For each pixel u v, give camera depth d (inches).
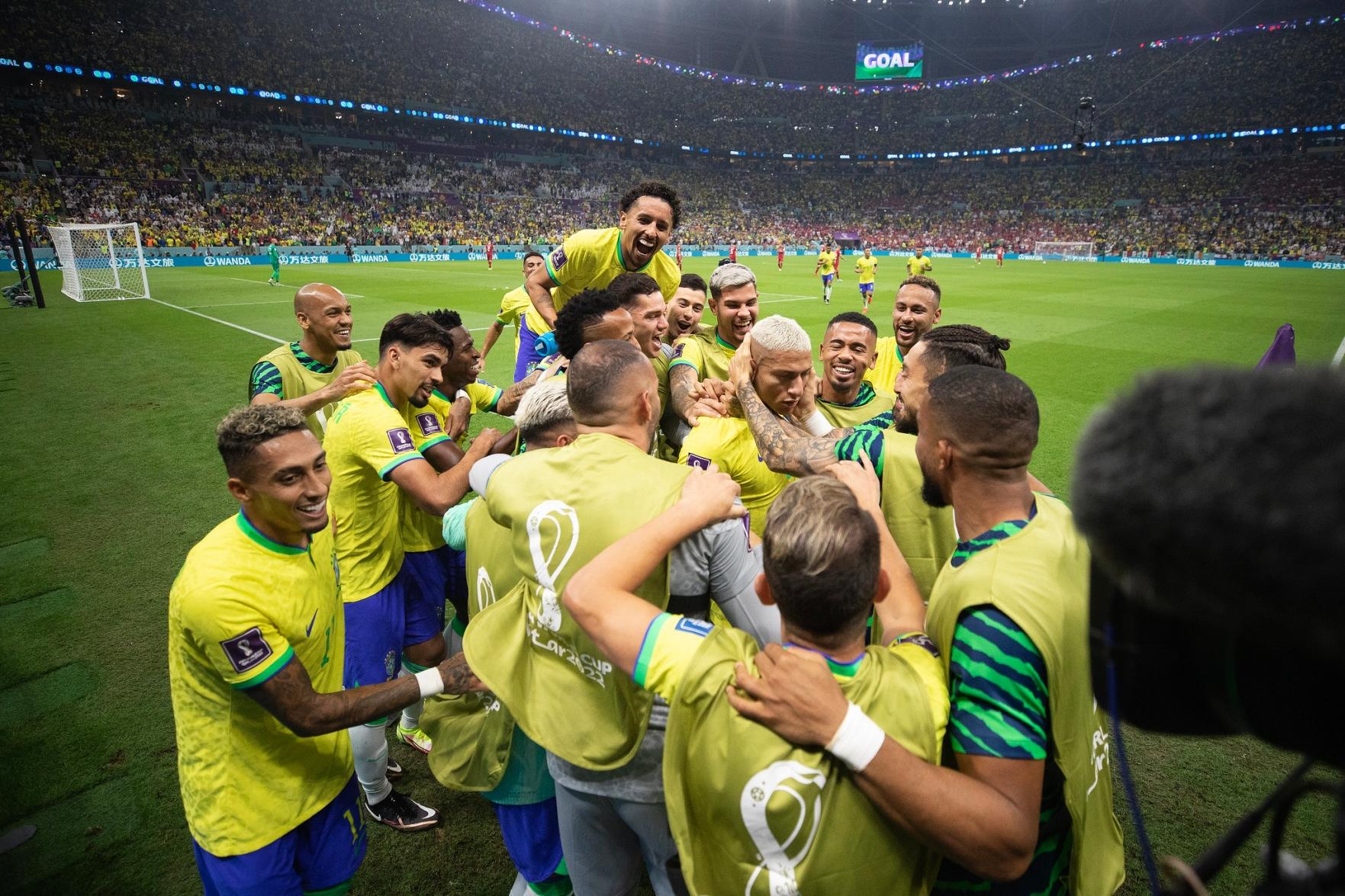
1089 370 429.1
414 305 748.6
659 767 66.6
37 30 1381.6
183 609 69.2
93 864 103.6
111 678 146.7
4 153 1278.3
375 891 102.0
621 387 68.9
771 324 95.6
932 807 43.9
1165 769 124.0
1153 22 2308.1
